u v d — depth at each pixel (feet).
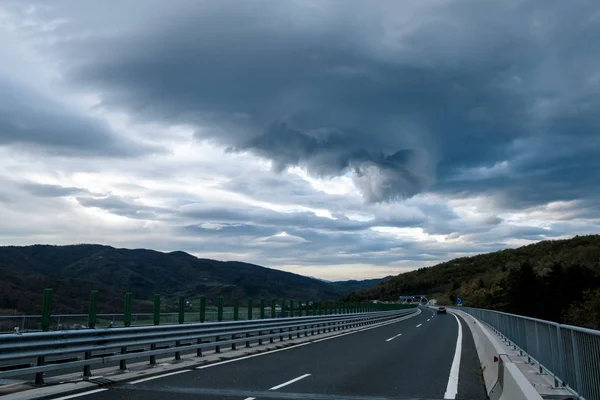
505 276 371.15
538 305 275.39
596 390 19.62
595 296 198.49
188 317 76.59
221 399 27.73
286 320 69.46
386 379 35.99
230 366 42.47
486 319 100.68
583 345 21.77
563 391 25.88
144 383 32.83
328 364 44.45
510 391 20.71
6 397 26.27
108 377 33.94
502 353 27.78
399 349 59.47
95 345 34.17
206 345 48.70
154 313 43.86
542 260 458.50
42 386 29.94
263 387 31.91
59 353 30.37
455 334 88.22
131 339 37.86
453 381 35.35
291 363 44.91
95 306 35.47
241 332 55.72
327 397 28.99
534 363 38.40
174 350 43.04
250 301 67.56
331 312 111.45
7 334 26.71
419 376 37.60
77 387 29.86
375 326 118.93
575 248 459.32
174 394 28.91
